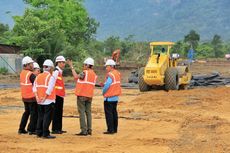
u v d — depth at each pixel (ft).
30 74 48.47
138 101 77.66
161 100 77.51
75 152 39.75
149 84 95.55
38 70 50.83
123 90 101.71
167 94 85.25
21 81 48.85
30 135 48.34
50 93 46.37
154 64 94.12
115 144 43.50
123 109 67.92
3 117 60.85
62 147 42.11
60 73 49.29
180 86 102.73
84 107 48.85
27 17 173.78
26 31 168.35
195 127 53.52
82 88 48.42
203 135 48.42
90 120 49.08
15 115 62.75
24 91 48.44
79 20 197.67
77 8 196.95
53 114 49.19
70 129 52.60
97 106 72.49
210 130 51.67
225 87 95.96
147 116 61.62
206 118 59.52
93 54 234.79
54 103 46.91
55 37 167.22
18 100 81.20
